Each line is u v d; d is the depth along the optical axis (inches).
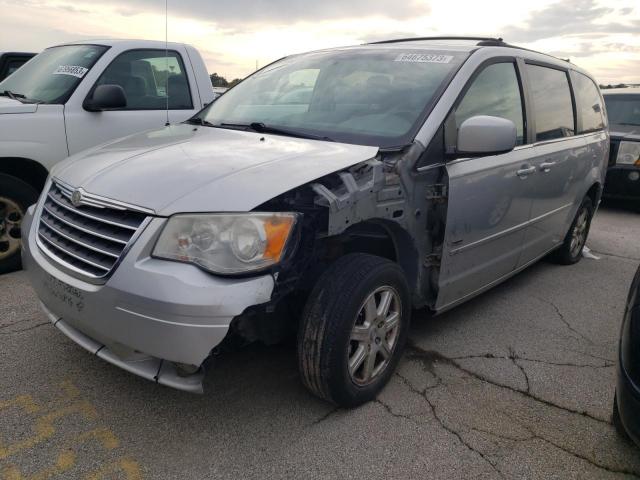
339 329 100.0
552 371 129.7
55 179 119.3
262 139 121.1
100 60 197.5
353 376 107.2
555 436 105.0
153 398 111.0
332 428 104.0
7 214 175.5
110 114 196.1
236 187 93.1
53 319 109.3
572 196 191.8
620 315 167.5
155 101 210.7
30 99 191.2
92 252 97.6
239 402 110.9
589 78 217.9
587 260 227.0
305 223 98.7
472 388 120.4
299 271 98.4
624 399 85.4
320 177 97.7
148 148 117.7
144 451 95.8
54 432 99.6
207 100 226.7
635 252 243.3
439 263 123.3
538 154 158.6
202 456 95.2
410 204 113.3
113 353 97.5
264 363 125.6
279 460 95.0
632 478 94.8
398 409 110.9
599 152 210.1
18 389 111.9
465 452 99.1
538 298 178.4
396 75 135.3
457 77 129.4
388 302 111.7
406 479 91.9
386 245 125.6
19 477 88.6
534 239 170.1
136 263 89.1
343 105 132.6
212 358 90.9
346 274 102.7
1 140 171.0
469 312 162.9
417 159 113.4
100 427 101.6
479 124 115.5
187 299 85.2
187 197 91.5
